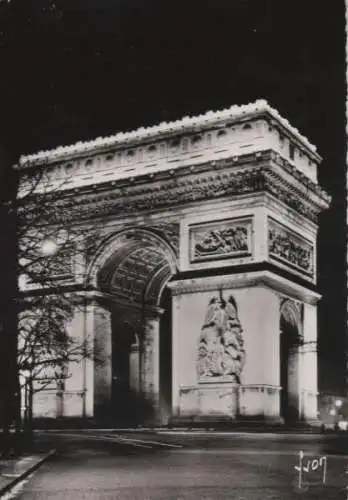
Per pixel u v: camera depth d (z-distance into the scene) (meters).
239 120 110.06
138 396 130.50
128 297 128.62
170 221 114.19
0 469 45.00
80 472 46.34
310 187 117.56
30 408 71.06
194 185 111.81
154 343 133.75
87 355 86.88
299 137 118.50
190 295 110.62
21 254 62.50
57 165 123.94
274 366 106.56
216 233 110.12
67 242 71.00
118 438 82.88
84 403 117.50
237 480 41.47
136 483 40.44
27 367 62.03
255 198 107.44
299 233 117.62
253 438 84.38
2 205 56.03
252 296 106.00
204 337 108.38
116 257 121.88
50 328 73.31
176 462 53.00
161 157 115.88
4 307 56.59
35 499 34.28
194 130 113.38
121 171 118.88
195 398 107.75
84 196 119.88
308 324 119.06
